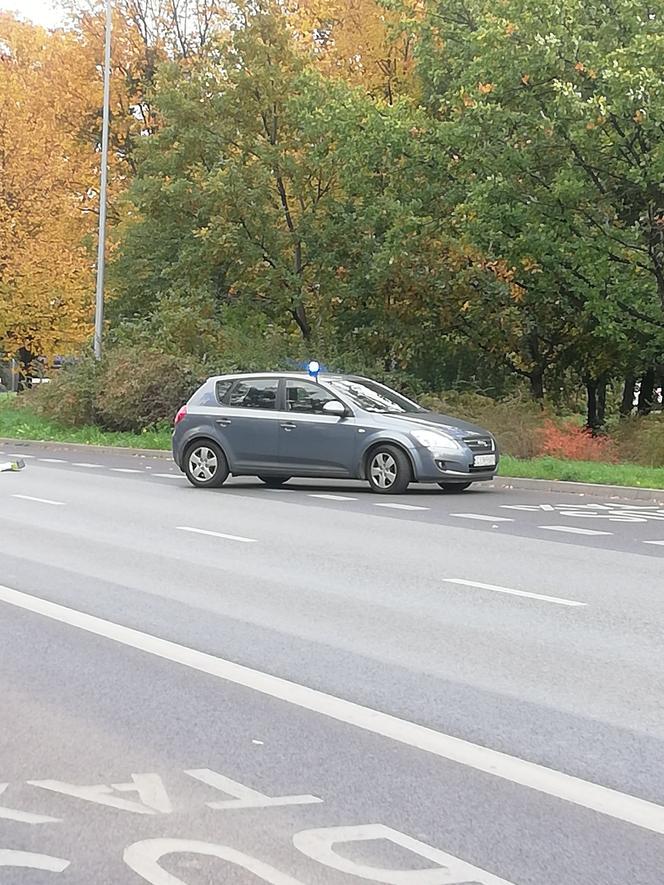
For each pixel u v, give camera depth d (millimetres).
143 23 46156
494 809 4906
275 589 10086
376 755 5625
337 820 4762
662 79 25016
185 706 6453
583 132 25922
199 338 35625
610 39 27078
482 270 32594
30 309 42469
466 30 32156
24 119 42344
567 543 13234
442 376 36844
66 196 43719
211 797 5020
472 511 16484
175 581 10422
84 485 19953
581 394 42844
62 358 44625
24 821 4730
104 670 7230
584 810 4906
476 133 27906
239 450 19500
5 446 32719
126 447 29875
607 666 7461
